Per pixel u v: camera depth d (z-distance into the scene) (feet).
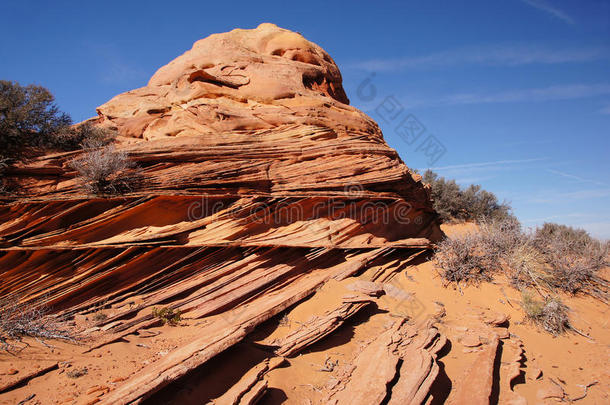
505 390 22.38
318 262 31.09
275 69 39.75
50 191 24.98
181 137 29.45
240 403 16.69
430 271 37.50
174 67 42.19
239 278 26.84
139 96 39.93
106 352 18.60
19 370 15.85
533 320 32.22
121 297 24.35
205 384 17.49
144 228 26.21
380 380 19.29
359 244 33.37
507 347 27.48
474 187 80.02
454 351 25.72
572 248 48.67
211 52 41.01
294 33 46.19
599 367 26.86
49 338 19.12
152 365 17.33
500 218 73.46
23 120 27.86
